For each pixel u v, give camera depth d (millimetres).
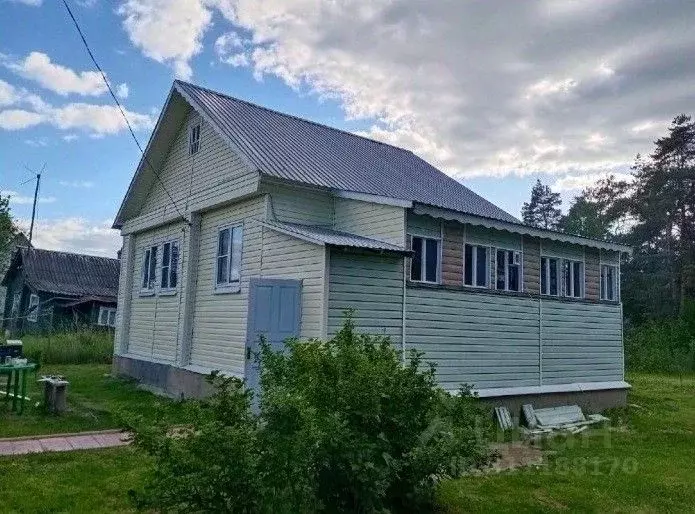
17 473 6613
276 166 11266
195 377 12586
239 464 4219
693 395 18641
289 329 9609
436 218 10812
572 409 12656
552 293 13297
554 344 13008
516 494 6785
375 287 9875
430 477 5574
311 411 4508
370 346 5781
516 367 12062
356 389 5074
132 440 4586
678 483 7613
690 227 42625
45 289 30281
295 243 10125
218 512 4336
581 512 6309
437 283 10805
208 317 12805
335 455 4836
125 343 16703
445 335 10773
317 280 9469
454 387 10742
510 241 12375
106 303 29562
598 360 14086
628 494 7027
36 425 9148
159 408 4945
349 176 12633
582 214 52188
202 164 13609
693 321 35312
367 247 9523
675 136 43875
